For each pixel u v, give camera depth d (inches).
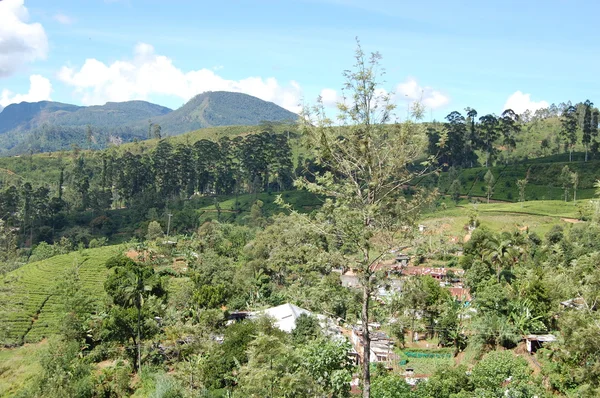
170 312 2086.6
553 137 7076.8
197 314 2142.0
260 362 1125.7
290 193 5930.1
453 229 3649.1
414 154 790.5
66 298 2504.9
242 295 2674.7
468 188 5378.9
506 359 1427.2
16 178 6732.3
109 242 4953.3
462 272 2999.5
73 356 1845.5
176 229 5113.2
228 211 5718.5
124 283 2130.9
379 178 780.6
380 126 783.1
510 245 2743.6
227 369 1528.1
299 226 812.6
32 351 2242.9
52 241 5014.8
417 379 1498.5
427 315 2153.1
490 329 1787.6
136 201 5964.6
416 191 828.6
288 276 3038.9
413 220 784.3
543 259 2815.0
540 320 1846.7
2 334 2338.8
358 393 1346.0
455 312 2070.6
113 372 1752.0
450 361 1855.3
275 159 6574.8
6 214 5172.2
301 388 1021.2
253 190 6378.0
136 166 6269.7
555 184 5191.9
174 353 1895.9
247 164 6496.1
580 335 1069.1
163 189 6353.3
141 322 1972.2
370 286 786.8
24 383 1797.5
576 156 6067.9
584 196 4813.0
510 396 1243.8
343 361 1097.4
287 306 2059.5
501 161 6510.8
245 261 3420.3
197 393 1430.9
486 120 6565.0
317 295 863.7
